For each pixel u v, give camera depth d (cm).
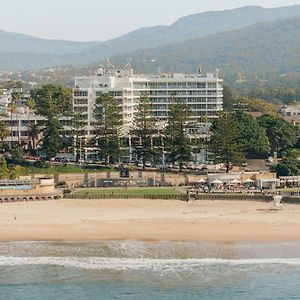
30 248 19975
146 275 17325
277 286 16475
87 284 16650
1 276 17300
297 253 19388
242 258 18862
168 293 16000
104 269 17812
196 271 17650
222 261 18562
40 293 16062
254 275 17325
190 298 15675
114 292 16088
